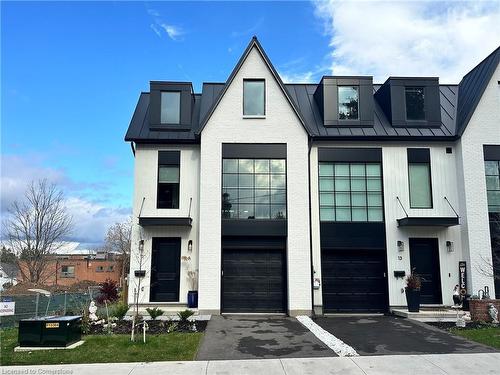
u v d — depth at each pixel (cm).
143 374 862
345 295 1689
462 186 1723
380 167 1769
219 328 1312
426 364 930
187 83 1805
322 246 1695
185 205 1725
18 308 1675
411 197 1755
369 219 1733
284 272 1656
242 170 1692
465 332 1243
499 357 980
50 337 1055
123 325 1330
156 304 1648
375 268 1716
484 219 1689
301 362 944
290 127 1706
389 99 1816
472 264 1662
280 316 1570
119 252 4616
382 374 865
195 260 1695
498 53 1786
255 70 1744
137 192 1728
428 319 1481
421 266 1725
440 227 1725
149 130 1764
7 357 967
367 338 1185
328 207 1734
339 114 1794
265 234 1645
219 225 1638
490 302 1426
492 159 1734
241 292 1647
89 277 4066
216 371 882
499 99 1761
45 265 3616
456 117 1842
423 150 1778
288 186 1667
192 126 1792
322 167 1762
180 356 985
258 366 915
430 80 1823
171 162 1755
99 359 959
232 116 1709
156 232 1708
